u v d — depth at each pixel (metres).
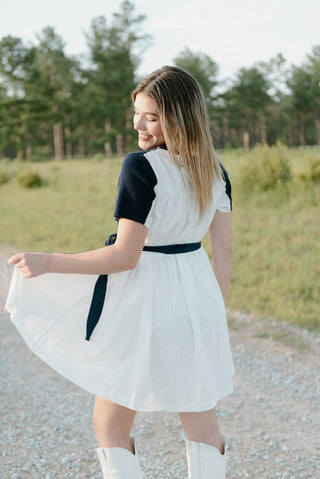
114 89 54.72
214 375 1.53
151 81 1.46
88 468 2.34
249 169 11.02
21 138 55.94
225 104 65.56
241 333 4.37
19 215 11.69
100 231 9.07
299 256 6.60
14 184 19.20
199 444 1.53
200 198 1.48
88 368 1.50
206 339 1.51
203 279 1.55
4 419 2.80
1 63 51.66
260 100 65.75
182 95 1.45
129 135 54.94
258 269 6.19
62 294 1.57
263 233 7.88
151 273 1.47
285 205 9.81
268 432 2.67
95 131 57.34
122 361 1.45
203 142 1.49
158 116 1.47
